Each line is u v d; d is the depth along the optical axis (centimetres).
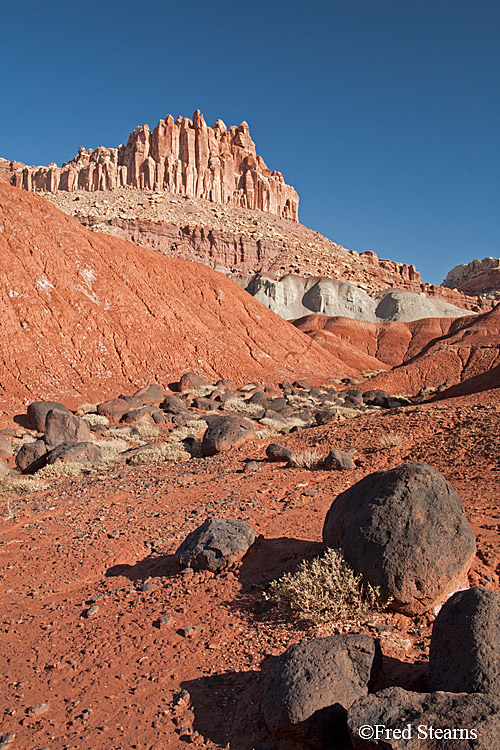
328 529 548
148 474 1326
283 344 5109
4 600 635
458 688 321
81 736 362
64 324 3281
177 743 346
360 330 9800
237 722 357
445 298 14475
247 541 631
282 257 13362
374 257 16775
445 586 450
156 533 812
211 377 3750
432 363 5316
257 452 1412
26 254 3469
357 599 461
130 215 12675
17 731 377
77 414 2583
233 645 453
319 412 2189
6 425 2283
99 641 496
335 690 331
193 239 12781
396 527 469
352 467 1059
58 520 979
